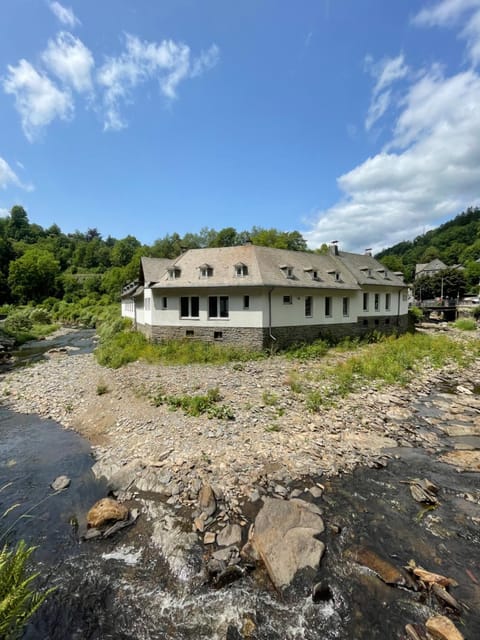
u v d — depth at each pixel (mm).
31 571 5234
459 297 62750
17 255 84375
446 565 5066
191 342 21781
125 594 4801
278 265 23031
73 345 30891
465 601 4477
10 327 36469
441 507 6477
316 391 13039
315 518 5898
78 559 5445
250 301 20609
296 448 8570
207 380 14680
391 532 5762
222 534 5715
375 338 26984
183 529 5902
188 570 5086
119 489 7191
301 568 4961
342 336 25688
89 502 6996
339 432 9672
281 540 5371
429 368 17922
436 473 7715
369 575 4879
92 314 54469
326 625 4242
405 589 4656
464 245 106125
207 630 4266
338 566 5043
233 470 7551
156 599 4703
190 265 23359
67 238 136750
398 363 17688
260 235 69750
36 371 19016
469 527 5898
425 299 66750
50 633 4320
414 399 13031
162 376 15570
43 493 7383
